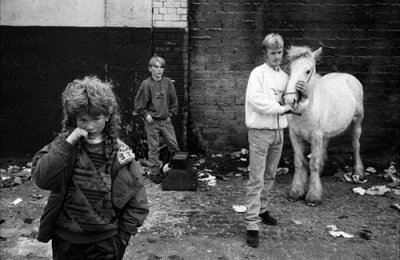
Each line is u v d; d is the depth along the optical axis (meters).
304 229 4.27
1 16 6.51
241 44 6.68
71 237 2.13
